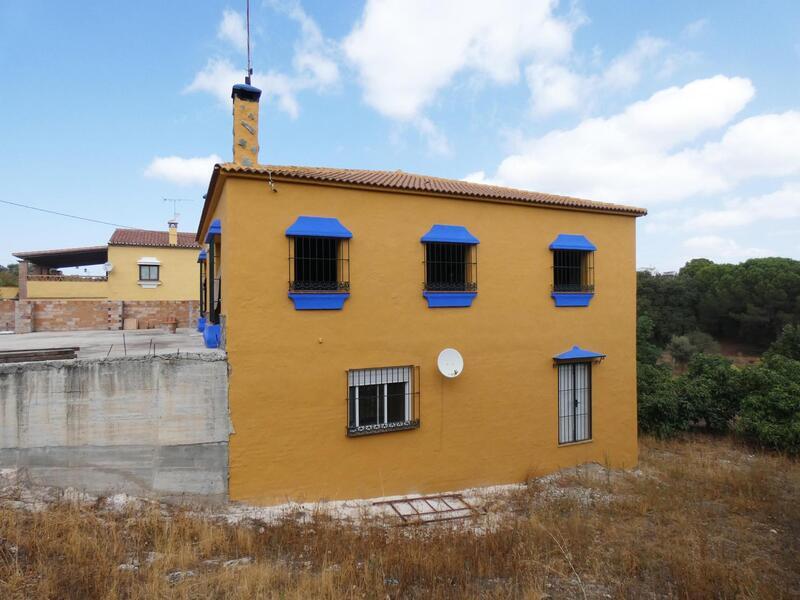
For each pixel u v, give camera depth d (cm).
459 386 970
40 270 2841
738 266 4925
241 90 1114
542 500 918
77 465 737
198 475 779
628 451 1172
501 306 1016
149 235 2817
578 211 1112
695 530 785
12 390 715
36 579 528
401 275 920
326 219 853
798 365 1597
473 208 989
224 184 837
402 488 913
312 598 525
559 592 588
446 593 562
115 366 752
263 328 812
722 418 1541
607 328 1148
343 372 867
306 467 838
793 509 894
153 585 521
